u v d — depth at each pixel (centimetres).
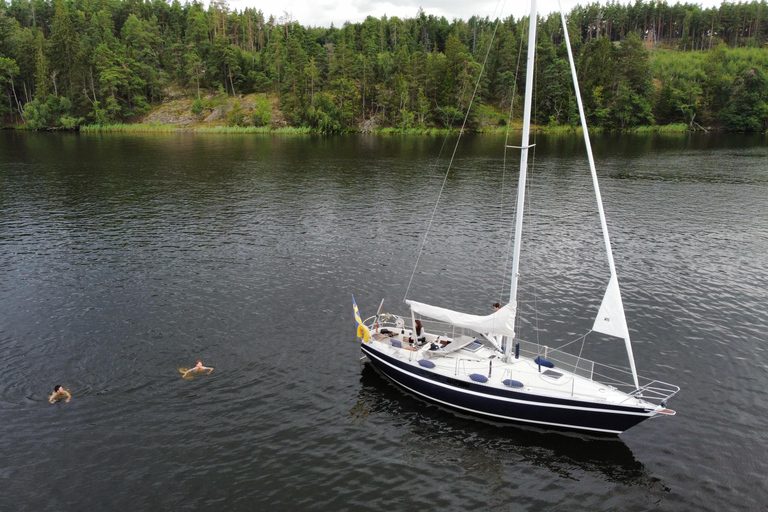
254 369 2834
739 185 8194
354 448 2264
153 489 2009
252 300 3681
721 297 3803
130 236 5141
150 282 3962
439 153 12338
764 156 11812
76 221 5662
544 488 2058
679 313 3547
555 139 15988
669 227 5706
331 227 5622
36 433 2297
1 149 11931
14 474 2066
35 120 17000
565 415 2331
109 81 17362
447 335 2862
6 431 2302
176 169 9394
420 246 4975
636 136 16975
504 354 2623
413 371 2592
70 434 2298
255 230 5456
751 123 17938
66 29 17250
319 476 2097
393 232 5450
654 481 2097
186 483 2044
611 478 2112
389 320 3089
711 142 15000
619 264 4506
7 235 5081
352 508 1938
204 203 6675
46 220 5675
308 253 4722
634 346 3128
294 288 3909
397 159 11219
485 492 2033
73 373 2744
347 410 2525
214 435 2320
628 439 2341
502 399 2381
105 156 10938
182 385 2672
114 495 1980
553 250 4891
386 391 2689
